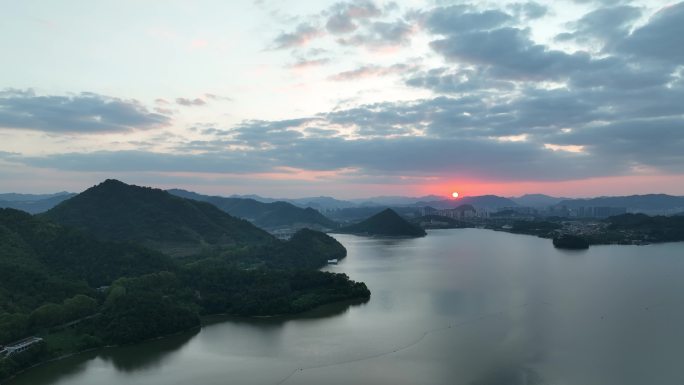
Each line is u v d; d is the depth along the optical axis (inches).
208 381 6894.7
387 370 7135.8
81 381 6998.0
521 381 6683.1
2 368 6993.1
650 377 6756.9
